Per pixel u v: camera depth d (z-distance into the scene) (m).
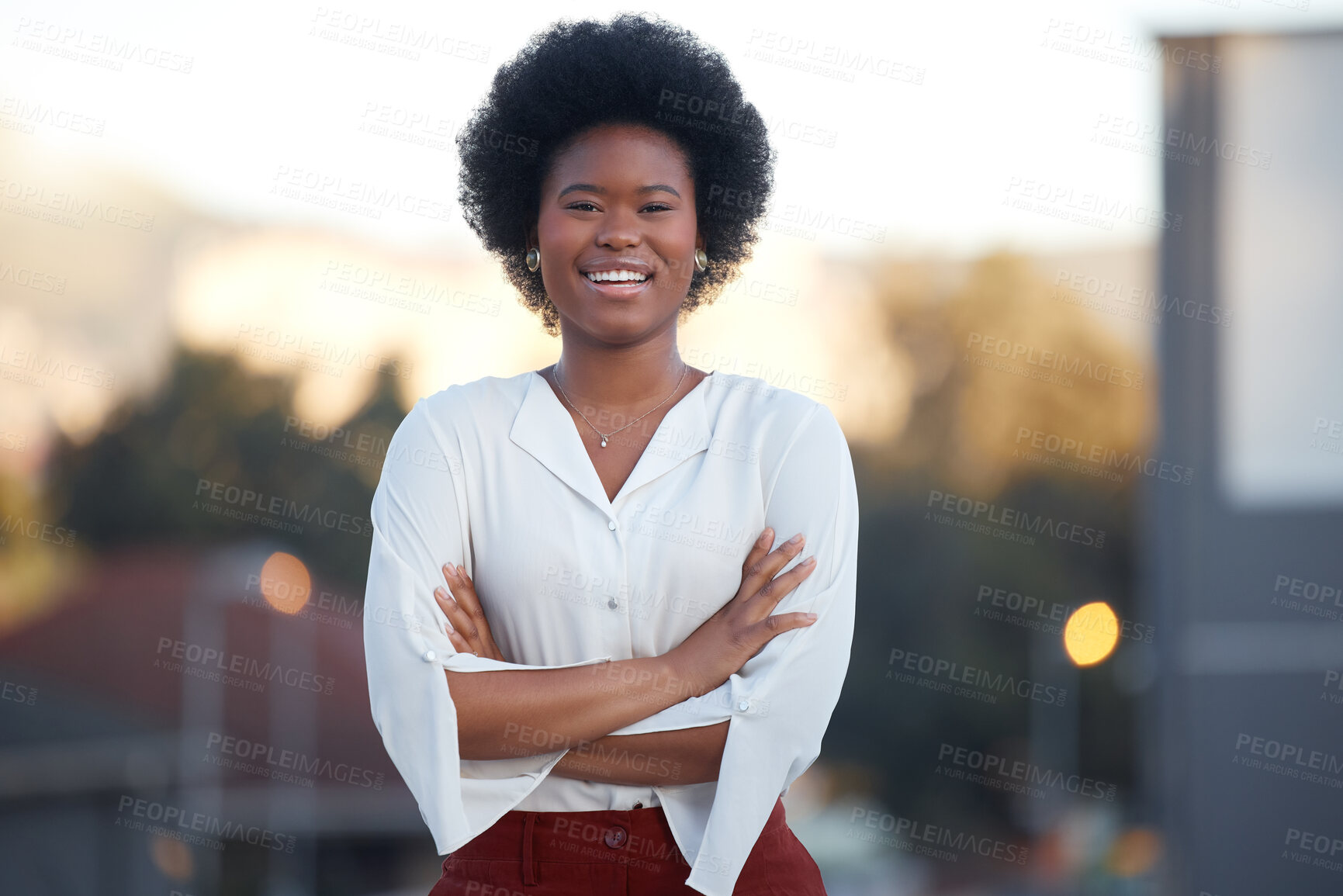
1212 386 8.53
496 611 3.17
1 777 11.27
